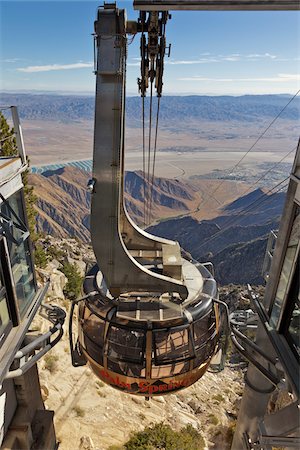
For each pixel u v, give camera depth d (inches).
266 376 501.7
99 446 685.3
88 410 775.1
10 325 466.0
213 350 486.3
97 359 460.4
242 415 619.2
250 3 331.0
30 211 1288.1
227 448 819.4
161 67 398.0
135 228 551.5
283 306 449.4
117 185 427.2
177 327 435.5
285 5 331.6
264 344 539.5
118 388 463.5
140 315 440.5
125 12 377.4
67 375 866.8
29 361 462.3
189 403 964.0
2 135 1063.6
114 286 469.4
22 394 561.6
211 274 559.2
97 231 447.8
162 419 837.2
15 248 486.3
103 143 414.3
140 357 433.4
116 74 392.8
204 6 331.3
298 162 424.8
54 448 623.2
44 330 920.9
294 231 438.3
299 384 396.5
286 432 432.1
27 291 528.7
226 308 484.7
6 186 453.4
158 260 538.6
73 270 1396.4
